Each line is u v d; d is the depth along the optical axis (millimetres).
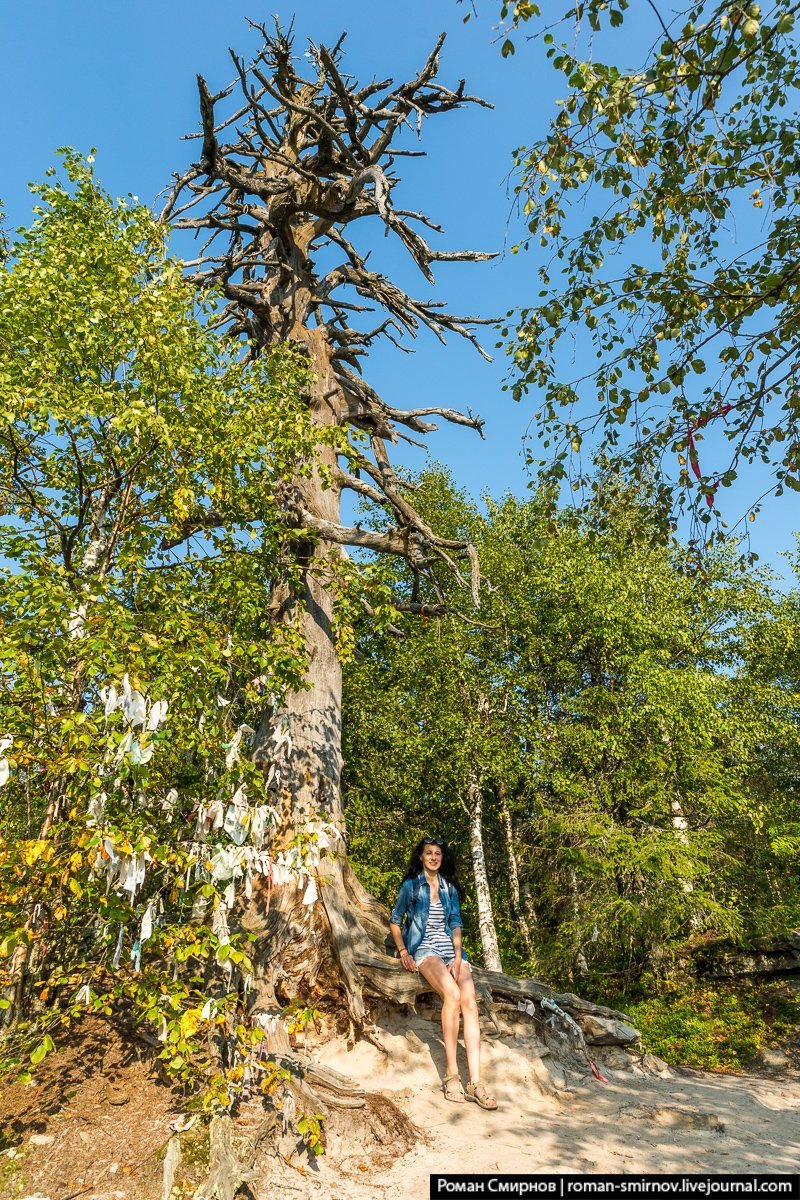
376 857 16516
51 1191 4188
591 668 18656
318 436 7355
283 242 11477
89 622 4602
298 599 8008
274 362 8742
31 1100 5207
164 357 6266
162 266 7566
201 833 4695
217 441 6605
